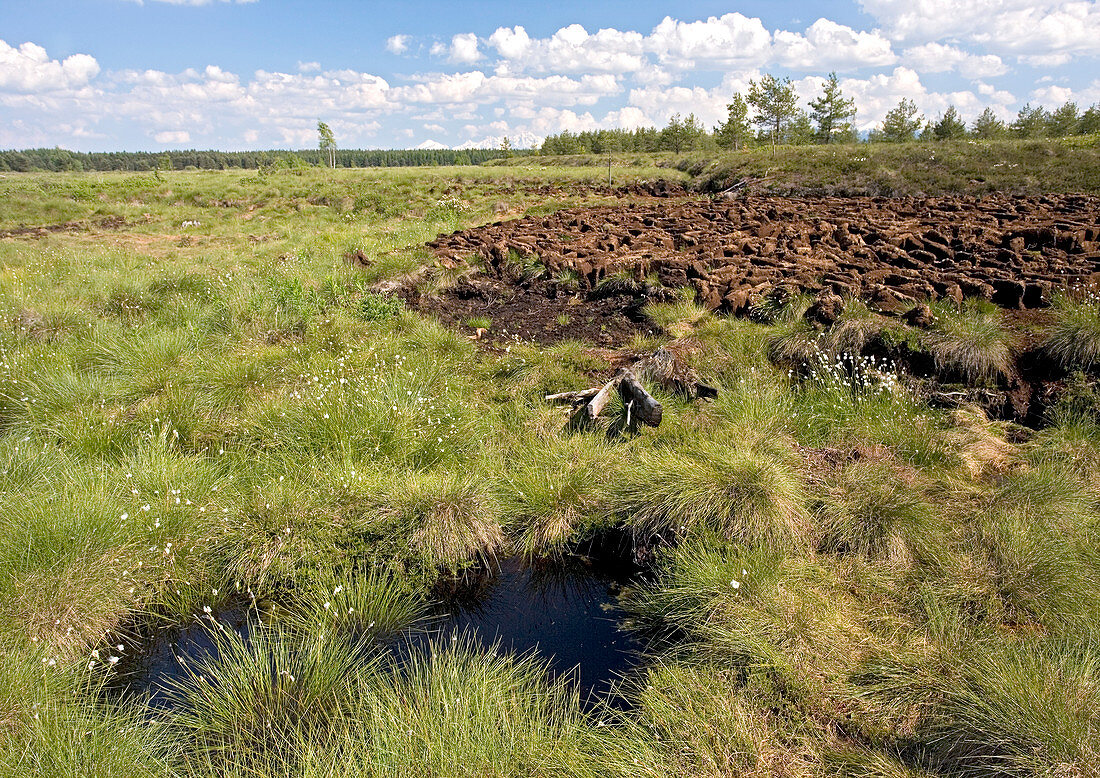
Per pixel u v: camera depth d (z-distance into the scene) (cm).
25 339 870
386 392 664
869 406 644
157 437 592
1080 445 572
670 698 362
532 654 420
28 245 1794
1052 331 691
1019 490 502
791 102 4616
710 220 1808
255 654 395
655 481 519
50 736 312
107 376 750
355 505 512
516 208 2683
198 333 880
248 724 350
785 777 314
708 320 887
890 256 1130
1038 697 307
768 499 478
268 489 526
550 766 312
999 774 293
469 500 522
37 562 419
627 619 451
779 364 769
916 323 754
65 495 479
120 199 2962
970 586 421
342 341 854
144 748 322
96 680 388
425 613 468
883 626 402
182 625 443
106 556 437
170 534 472
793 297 880
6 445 565
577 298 1114
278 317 944
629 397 665
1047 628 391
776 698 355
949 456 564
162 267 1336
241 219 2475
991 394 664
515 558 521
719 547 456
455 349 853
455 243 1463
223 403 682
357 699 366
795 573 432
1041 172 2644
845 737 335
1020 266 973
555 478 557
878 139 5175
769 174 3244
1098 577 421
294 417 623
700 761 322
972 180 2722
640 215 1942
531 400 732
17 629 379
